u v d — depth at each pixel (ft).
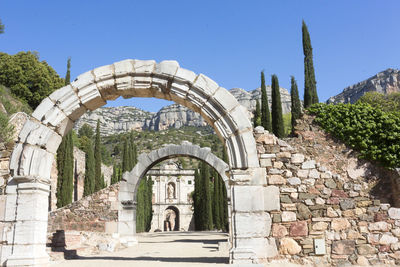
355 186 31.35
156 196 202.08
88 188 110.93
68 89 32.89
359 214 30.68
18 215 30.19
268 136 32.42
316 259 29.81
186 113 607.37
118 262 33.68
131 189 66.49
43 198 31.58
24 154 31.19
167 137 420.77
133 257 39.68
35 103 141.38
